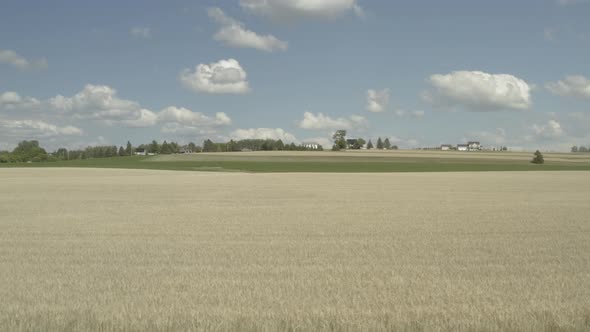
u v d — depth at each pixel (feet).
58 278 35.88
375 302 29.55
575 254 44.75
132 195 122.52
